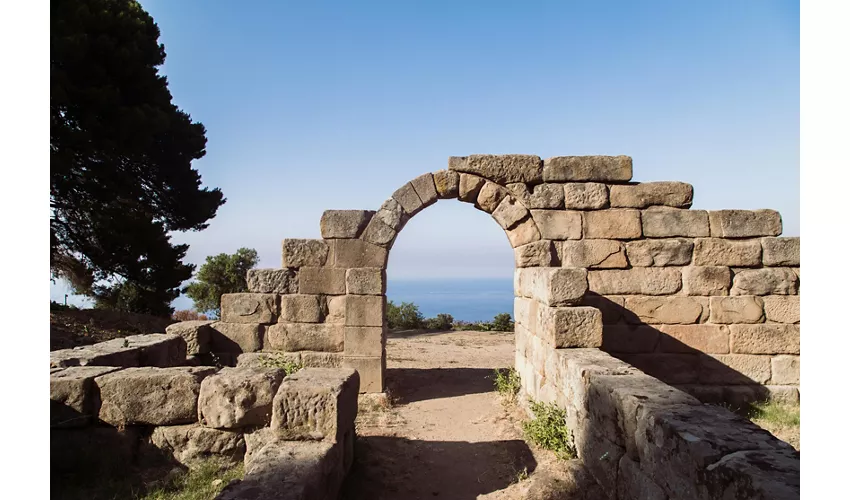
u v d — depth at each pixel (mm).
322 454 3863
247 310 9328
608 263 9008
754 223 8875
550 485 4809
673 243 8922
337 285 9273
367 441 6281
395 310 20438
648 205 9141
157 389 5121
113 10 15125
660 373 8789
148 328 13938
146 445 5098
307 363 9156
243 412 5031
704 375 8727
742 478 2498
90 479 4812
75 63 13195
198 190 17391
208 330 9250
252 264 20766
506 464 5633
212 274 20094
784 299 8711
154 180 16578
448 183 9328
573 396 5348
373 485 5020
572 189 9180
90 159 14211
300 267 9344
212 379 5113
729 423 3229
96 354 6453
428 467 5684
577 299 6414
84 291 16438
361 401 8500
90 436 5066
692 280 8867
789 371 8609
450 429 7094
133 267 15352
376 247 9250
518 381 8719
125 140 14281
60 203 14164
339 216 9297
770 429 7172
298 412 4203
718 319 8766
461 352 13523
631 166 9188
